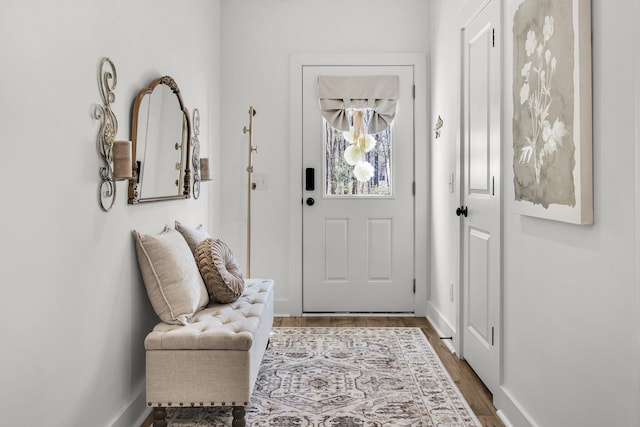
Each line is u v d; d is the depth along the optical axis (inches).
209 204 162.7
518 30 90.3
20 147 60.8
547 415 80.6
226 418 99.2
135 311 98.5
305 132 179.2
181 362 89.1
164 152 113.1
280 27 177.9
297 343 147.0
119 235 90.7
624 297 58.9
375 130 178.2
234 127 177.9
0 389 57.4
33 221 63.7
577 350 70.5
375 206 179.6
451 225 145.3
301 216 179.3
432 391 112.1
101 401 83.4
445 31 153.2
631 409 57.6
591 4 65.6
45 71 66.1
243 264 179.9
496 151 104.0
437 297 165.8
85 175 77.5
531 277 87.2
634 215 56.3
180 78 128.9
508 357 99.0
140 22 101.0
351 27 177.8
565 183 70.7
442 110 157.6
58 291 69.8
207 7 157.6
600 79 63.7
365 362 130.7
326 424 96.2
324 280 180.9
